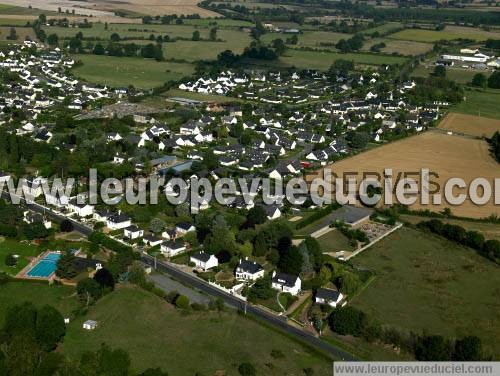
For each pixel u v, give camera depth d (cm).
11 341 15000
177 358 15612
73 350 15662
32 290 18712
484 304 19138
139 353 15725
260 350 16150
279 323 17562
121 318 17300
